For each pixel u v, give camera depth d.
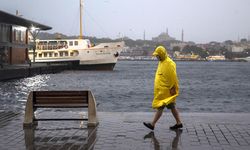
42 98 11.34
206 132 10.28
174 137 9.72
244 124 11.37
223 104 34.88
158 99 10.66
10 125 11.43
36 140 9.44
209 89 52.25
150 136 9.84
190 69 143.38
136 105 31.97
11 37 65.88
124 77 75.94
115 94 42.00
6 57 62.69
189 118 12.38
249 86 59.09
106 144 9.01
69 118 12.23
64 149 8.56
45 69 73.31
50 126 11.25
